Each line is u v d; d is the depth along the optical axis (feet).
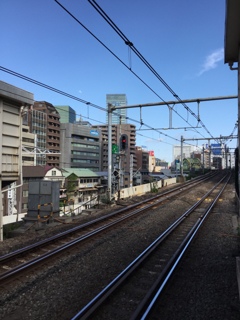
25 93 46.09
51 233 40.83
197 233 39.83
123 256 29.94
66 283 22.72
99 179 309.01
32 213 59.31
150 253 29.89
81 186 276.21
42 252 31.40
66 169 281.95
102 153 464.24
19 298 20.10
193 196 91.40
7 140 45.11
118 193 74.74
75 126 415.23
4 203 124.88
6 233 44.19
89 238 37.01
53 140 393.70
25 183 196.75
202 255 30.35
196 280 23.36
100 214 56.44
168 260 28.48
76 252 31.32
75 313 17.90
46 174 221.05
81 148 421.18
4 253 31.17
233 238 37.78
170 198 83.66
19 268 25.14
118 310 18.34
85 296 20.36
